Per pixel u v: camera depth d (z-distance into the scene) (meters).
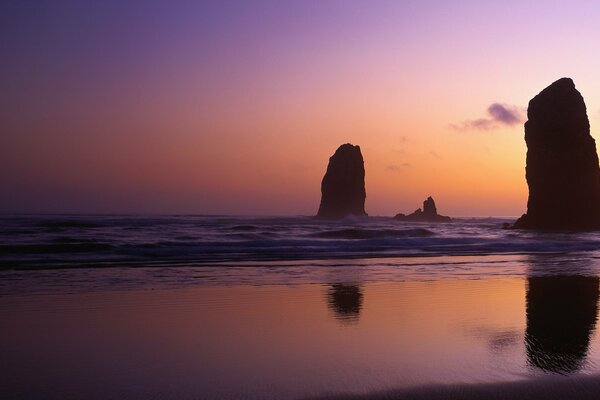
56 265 18.02
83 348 7.14
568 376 6.07
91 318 9.18
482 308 10.52
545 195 61.66
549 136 62.03
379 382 5.79
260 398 5.26
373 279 15.20
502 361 6.67
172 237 34.62
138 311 9.86
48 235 33.75
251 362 6.50
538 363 6.59
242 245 28.42
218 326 8.59
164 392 5.39
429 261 21.70
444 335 8.10
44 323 8.73
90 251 23.41
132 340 7.61
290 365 6.40
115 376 5.90
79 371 6.09
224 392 5.41
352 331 8.32
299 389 5.53
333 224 77.25
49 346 7.23
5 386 5.53
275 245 29.27
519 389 5.61
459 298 11.78
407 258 23.19
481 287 13.69
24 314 9.46
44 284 13.38
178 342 7.50
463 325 8.84
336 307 10.45
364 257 23.55
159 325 8.64
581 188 61.31
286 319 9.20
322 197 135.00
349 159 133.00
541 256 25.45
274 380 5.81
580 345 7.57
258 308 10.27
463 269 18.45
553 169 61.31
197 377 5.88
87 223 53.09
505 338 7.95
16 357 6.66
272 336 7.92
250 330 8.32
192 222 67.00
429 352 7.09
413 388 5.61
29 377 5.84
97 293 12.00
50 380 5.75
